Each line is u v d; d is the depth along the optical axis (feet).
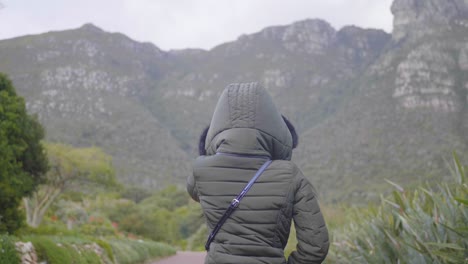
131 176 350.43
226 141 7.02
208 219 6.98
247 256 6.63
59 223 99.19
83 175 109.50
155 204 228.84
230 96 7.31
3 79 56.75
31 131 59.26
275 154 7.25
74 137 386.11
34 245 23.75
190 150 474.08
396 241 11.21
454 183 10.51
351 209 20.67
